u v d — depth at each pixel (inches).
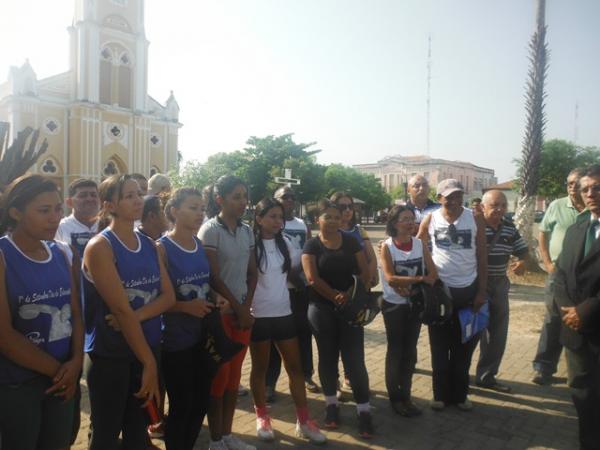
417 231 213.9
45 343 99.3
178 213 131.9
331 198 199.8
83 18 1269.7
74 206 185.8
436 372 178.4
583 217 161.0
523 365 227.9
